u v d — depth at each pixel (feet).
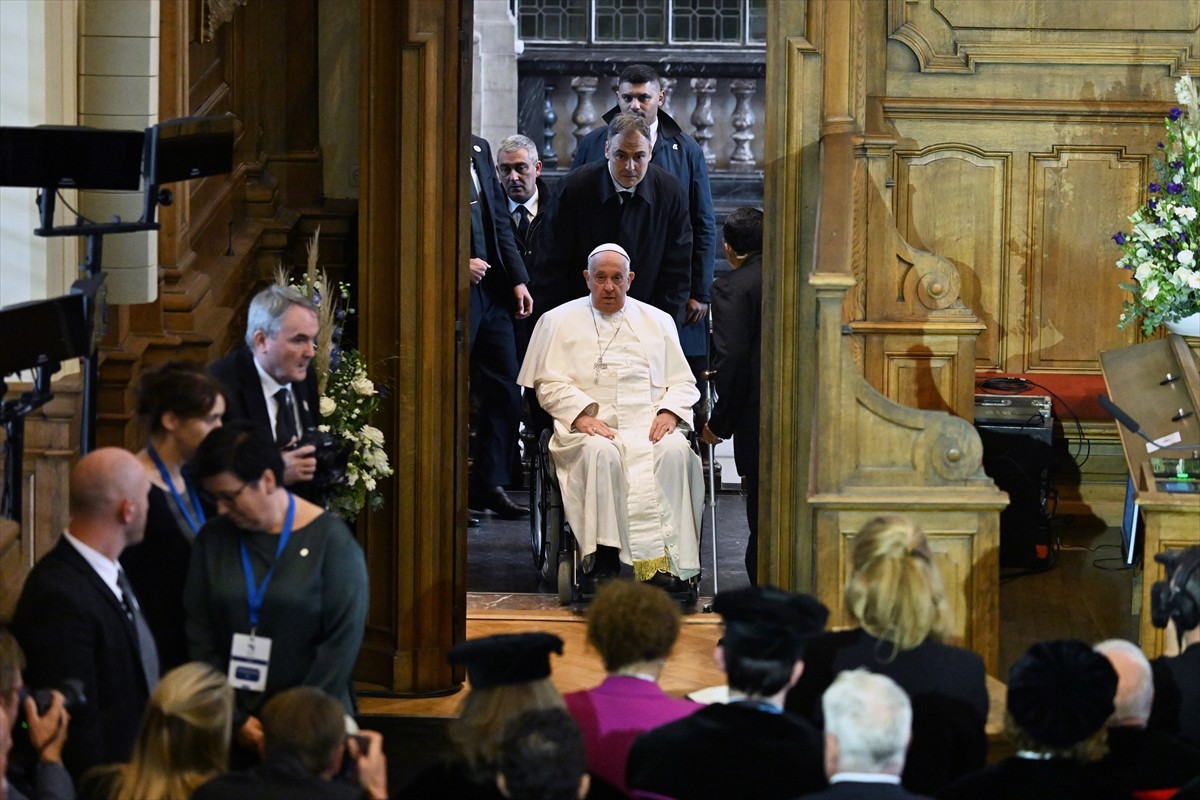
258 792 19.08
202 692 20.98
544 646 21.24
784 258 35.99
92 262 27.48
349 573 25.30
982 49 40.01
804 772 21.15
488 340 49.21
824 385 30.55
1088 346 41.01
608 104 73.20
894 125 40.42
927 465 30.73
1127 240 36.09
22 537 31.14
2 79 30.42
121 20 32.17
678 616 23.03
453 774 19.97
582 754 19.27
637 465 40.86
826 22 35.29
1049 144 40.29
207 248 38.60
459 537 37.11
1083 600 36.22
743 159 73.31
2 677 23.53
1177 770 22.97
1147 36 40.04
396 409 36.32
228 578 25.11
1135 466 32.35
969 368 35.83
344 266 41.42
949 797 21.33
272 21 40.81
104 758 23.59
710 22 72.54
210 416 26.13
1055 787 21.06
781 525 36.65
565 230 47.55
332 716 20.47
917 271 35.86
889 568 23.90
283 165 41.29
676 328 43.60
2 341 24.68
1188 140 35.06
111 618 23.80
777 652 21.70
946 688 23.70
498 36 68.95
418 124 35.32
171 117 34.45
